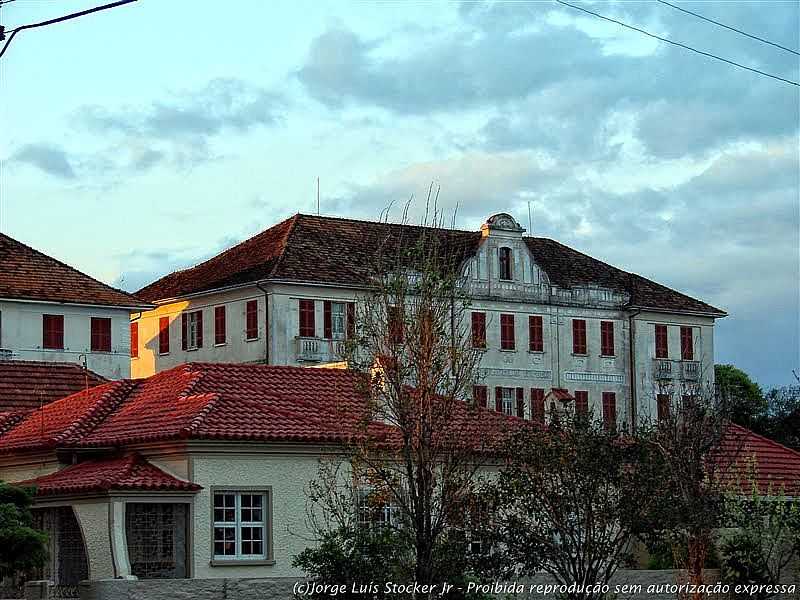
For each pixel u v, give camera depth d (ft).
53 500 104.01
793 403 240.73
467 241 272.72
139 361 270.26
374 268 92.73
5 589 103.09
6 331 221.87
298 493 105.29
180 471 102.73
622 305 285.64
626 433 96.89
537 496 90.07
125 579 91.25
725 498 107.14
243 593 87.10
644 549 113.39
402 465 86.48
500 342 267.80
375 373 85.15
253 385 116.26
